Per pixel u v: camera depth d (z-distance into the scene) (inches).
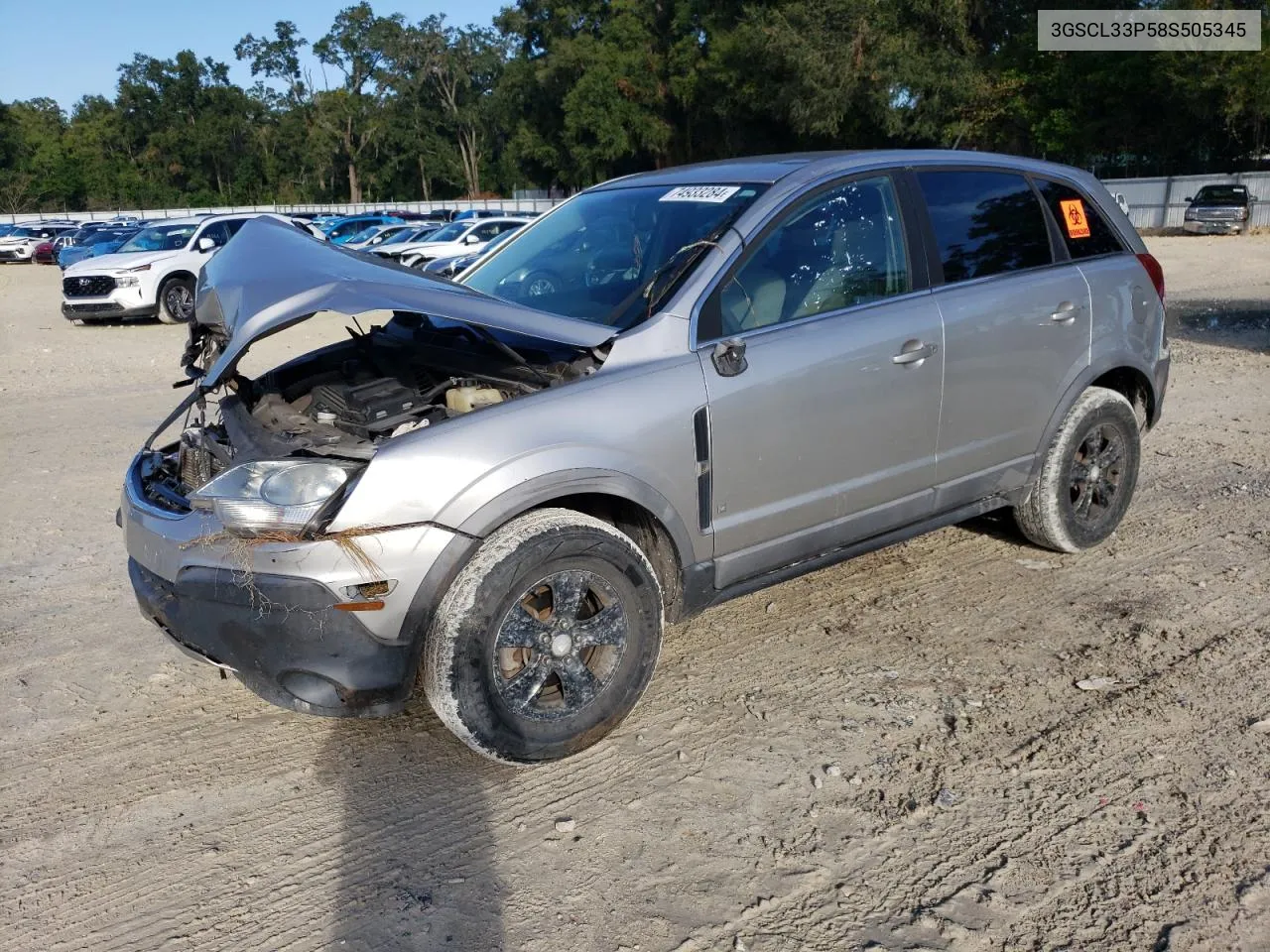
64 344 605.0
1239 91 1301.7
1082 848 115.6
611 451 131.4
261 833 125.6
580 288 159.0
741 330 146.9
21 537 235.1
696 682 156.9
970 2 1610.5
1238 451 265.6
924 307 162.9
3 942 109.1
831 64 1579.7
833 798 126.8
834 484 155.9
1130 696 146.8
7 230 1758.1
